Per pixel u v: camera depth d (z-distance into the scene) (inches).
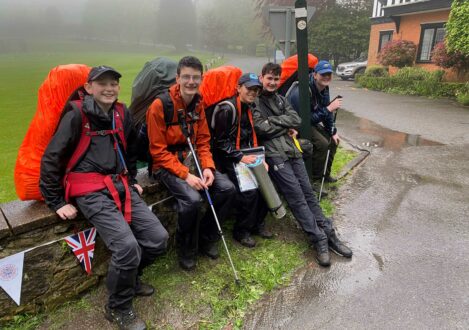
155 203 126.8
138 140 116.4
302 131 163.8
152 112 112.4
